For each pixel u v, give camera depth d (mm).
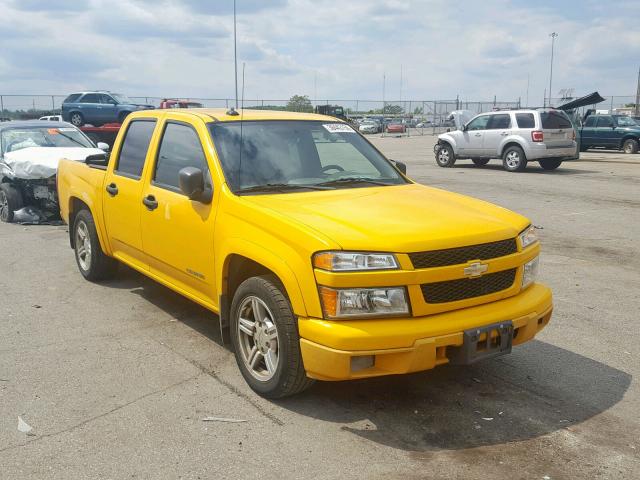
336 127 5684
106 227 6438
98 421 3996
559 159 19734
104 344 5305
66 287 6992
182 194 5094
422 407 4184
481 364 4895
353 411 4125
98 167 6855
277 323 4020
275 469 3461
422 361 3734
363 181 5164
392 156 27344
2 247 9062
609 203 13008
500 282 4125
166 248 5328
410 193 4875
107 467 3484
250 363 4398
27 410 4145
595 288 6992
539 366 4867
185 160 5219
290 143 5234
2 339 5422
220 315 4684
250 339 4453
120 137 6316
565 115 19484
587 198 13695
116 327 5715
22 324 5797
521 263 4203
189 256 5008
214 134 5027
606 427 3932
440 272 3812
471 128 20719
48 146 11727
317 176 5086
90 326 5746
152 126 5848
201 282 4938
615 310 6234
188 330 5641
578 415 4086
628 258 8383
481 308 3982
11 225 10922
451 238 3916
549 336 5523
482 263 3963
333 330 3688
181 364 4887
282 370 4031
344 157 5441
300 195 4660
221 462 3529
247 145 5043
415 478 3377
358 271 3705
